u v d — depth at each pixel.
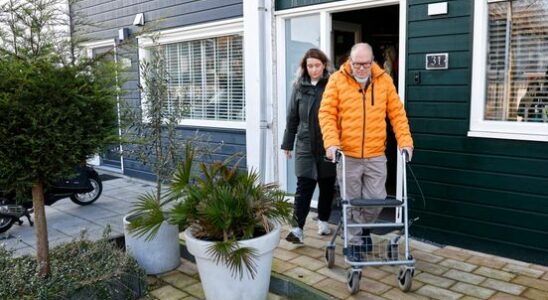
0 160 2.60
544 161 3.40
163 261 3.61
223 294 2.87
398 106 3.32
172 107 4.11
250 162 5.41
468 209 3.80
